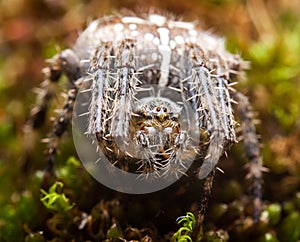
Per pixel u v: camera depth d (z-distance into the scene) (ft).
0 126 0.28
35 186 0.25
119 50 0.23
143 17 0.25
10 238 0.25
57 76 0.25
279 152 0.27
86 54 0.24
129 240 0.23
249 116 0.24
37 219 0.25
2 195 0.27
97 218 0.24
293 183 0.26
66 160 0.26
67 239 0.24
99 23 0.25
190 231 0.22
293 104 0.28
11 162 0.28
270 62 0.28
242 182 0.26
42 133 0.27
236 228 0.24
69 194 0.24
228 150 0.22
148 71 0.23
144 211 0.24
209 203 0.25
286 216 0.26
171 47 0.23
